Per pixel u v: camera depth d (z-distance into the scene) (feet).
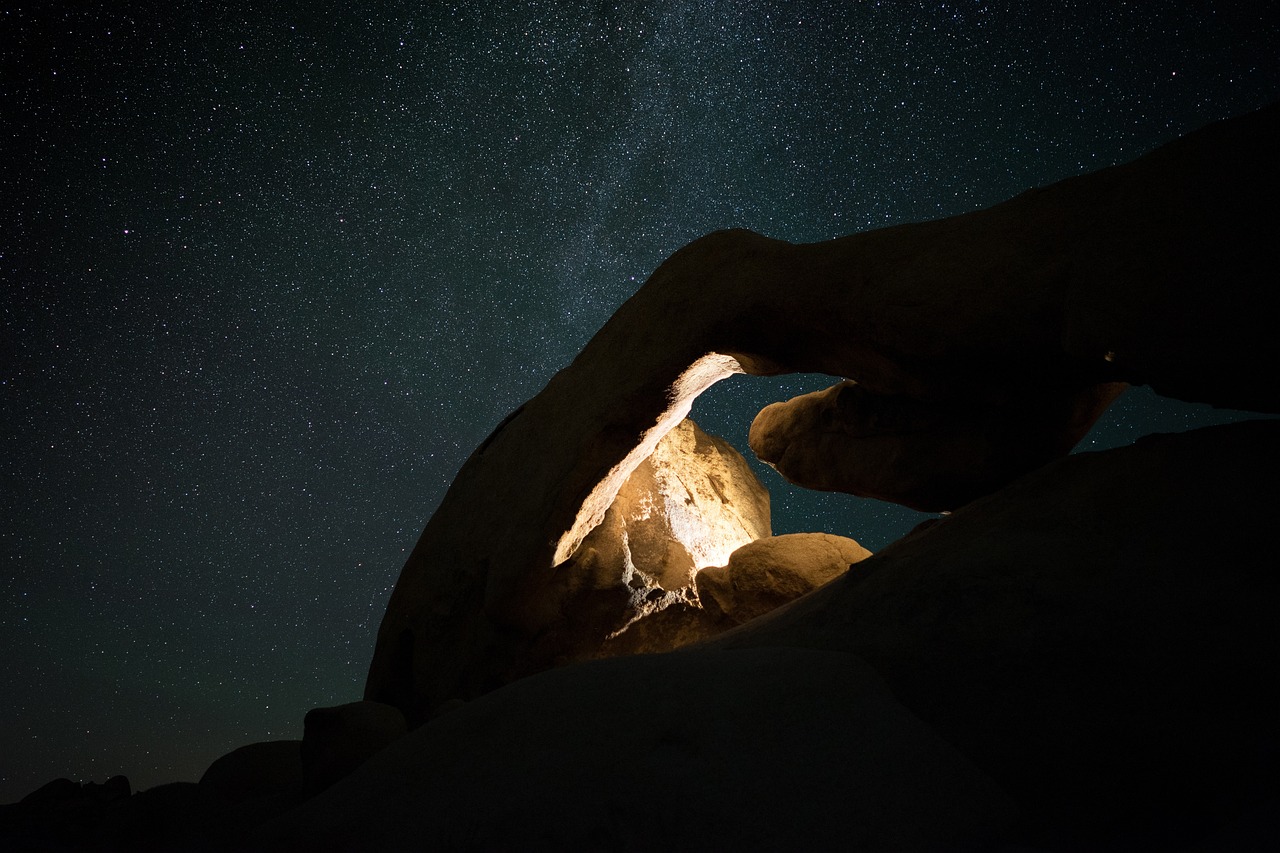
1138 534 8.06
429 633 15.53
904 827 5.92
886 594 8.93
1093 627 7.30
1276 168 8.36
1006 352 10.23
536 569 14.05
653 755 6.49
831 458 14.25
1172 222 8.94
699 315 13.00
